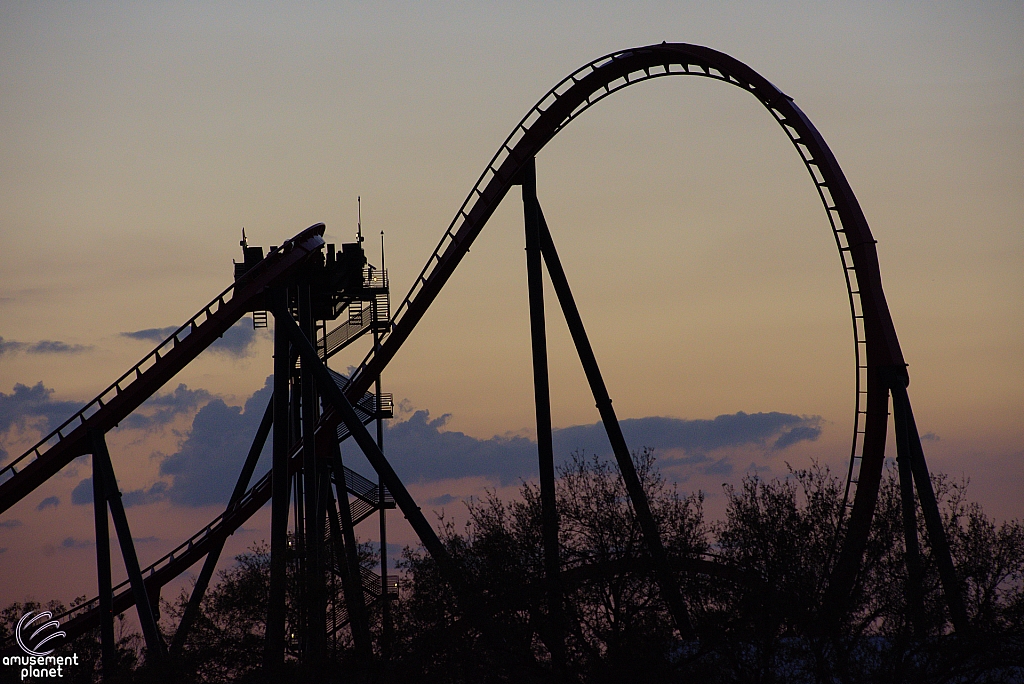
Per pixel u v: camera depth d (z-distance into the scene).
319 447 77.69
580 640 53.72
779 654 50.91
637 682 51.66
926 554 55.34
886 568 53.09
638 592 55.16
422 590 59.31
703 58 65.62
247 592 61.88
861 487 62.62
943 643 51.59
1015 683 52.47
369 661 58.84
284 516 67.50
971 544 54.50
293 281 77.19
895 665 51.16
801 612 50.59
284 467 68.31
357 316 86.06
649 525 55.47
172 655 62.00
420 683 56.94
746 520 53.44
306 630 62.97
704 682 51.34
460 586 57.28
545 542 56.50
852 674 50.72
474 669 56.66
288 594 63.59
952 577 53.06
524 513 59.22
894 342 61.06
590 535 57.12
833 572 52.09
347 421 68.31
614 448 68.56
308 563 65.38
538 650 55.78
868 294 61.69
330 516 83.38
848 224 62.12
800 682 50.91
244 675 61.50
